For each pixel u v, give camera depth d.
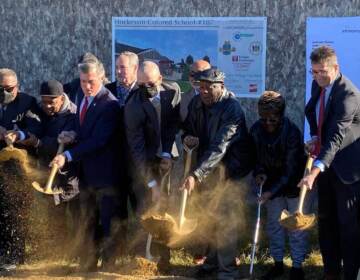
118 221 5.48
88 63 5.21
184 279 5.35
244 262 5.75
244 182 5.26
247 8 6.79
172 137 5.29
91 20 7.13
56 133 5.43
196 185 5.20
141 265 5.50
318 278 5.43
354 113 4.70
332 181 4.89
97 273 5.46
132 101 5.19
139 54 7.05
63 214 5.70
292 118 6.82
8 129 5.38
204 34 6.89
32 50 7.30
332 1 6.61
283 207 5.32
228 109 5.00
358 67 6.58
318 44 6.67
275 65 6.81
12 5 7.29
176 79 7.01
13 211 5.59
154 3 6.96
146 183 5.25
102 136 5.19
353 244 4.88
